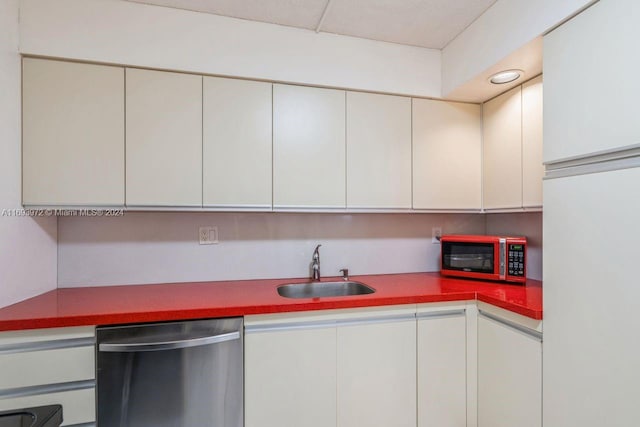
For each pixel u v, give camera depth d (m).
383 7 1.69
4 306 1.44
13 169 1.49
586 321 1.19
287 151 1.87
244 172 1.81
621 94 1.07
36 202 1.56
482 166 2.17
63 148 1.59
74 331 1.34
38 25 1.55
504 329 1.58
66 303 1.53
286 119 1.87
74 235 1.90
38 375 1.30
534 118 1.79
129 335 1.38
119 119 1.65
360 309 1.64
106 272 1.94
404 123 2.05
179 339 1.42
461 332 1.76
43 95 1.57
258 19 1.79
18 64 1.54
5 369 1.27
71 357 1.33
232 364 1.48
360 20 1.80
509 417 1.54
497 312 1.63
